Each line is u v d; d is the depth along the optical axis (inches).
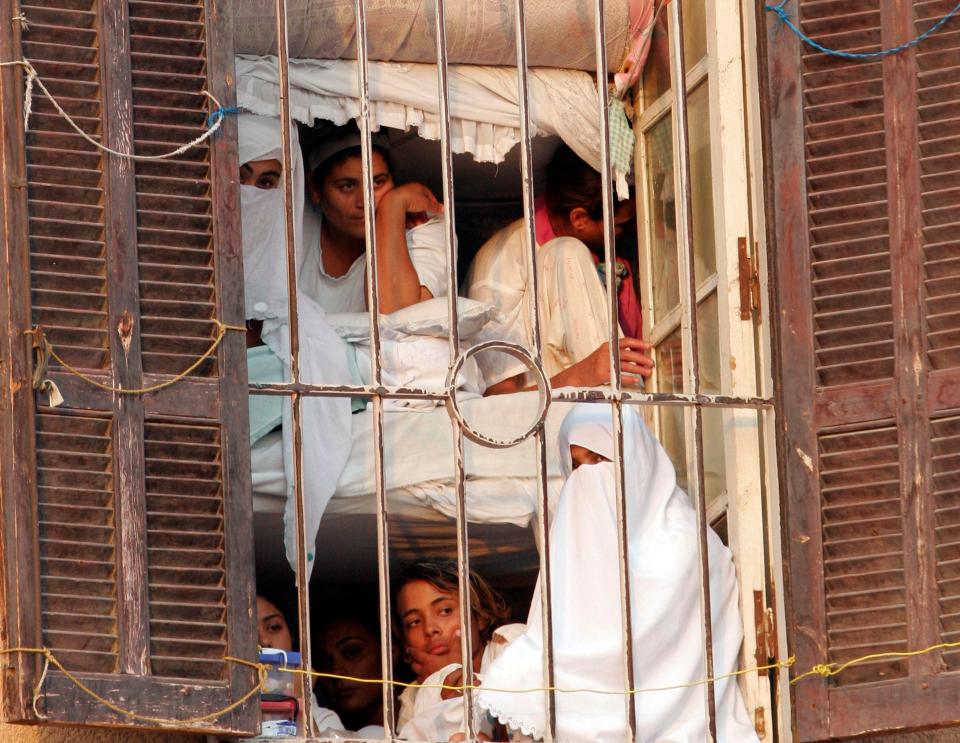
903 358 548.7
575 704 546.0
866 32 563.8
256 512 594.2
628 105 650.8
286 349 593.0
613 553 565.6
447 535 625.9
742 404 560.4
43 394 501.0
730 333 577.0
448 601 615.8
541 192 696.4
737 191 583.8
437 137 631.8
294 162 615.8
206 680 501.4
